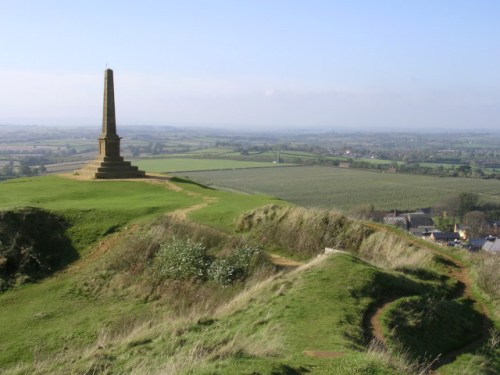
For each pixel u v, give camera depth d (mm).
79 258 23328
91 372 12328
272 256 23453
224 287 19516
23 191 32438
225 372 9789
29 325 18016
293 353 11422
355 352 11500
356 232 24281
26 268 22109
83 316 18641
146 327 15719
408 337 14117
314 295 15477
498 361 14320
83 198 31297
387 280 17109
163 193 33969
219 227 26031
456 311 16578
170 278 20578
